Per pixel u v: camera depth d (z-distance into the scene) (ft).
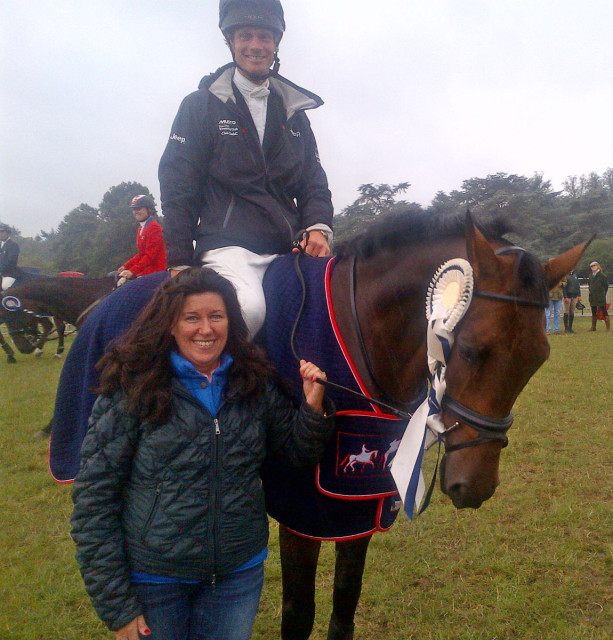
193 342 4.94
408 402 5.97
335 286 6.03
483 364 4.83
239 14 6.53
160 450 4.73
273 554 10.26
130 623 4.69
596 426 16.24
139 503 4.79
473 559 9.62
